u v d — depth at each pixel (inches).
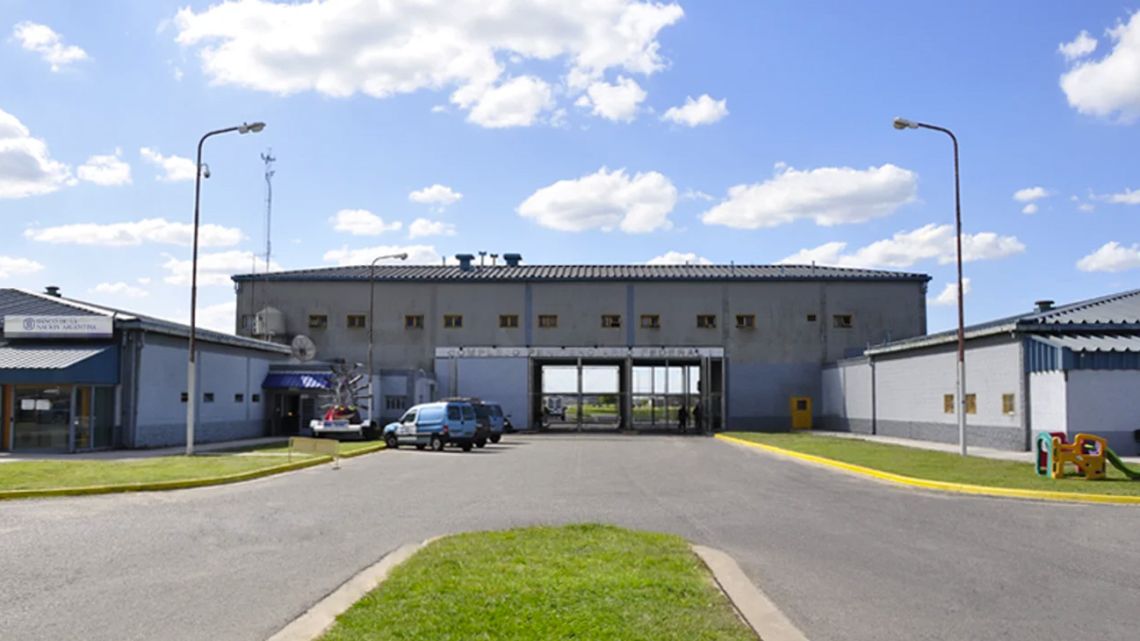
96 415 1239.5
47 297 1369.3
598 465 1089.4
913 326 2359.7
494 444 1665.8
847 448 1327.5
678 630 280.1
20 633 298.0
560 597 321.7
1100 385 1127.0
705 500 701.9
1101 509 656.4
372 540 495.2
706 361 2333.9
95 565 418.0
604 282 2395.4
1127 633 310.0
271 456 1130.7
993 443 1309.1
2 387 1216.2
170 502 681.6
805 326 2367.1
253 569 409.7
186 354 1437.0
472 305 2399.1
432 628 278.8
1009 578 400.8
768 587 379.9
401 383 2062.0
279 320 2345.0
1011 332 1237.7
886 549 475.5
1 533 516.4
